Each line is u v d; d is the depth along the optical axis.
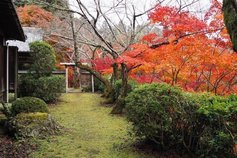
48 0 18.30
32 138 7.32
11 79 11.38
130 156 6.29
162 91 6.22
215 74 9.15
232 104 5.43
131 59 9.73
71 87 24.67
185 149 6.29
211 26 8.41
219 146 5.30
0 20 8.50
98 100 15.72
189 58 8.66
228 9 3.82
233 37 3.72
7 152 6.26
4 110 8.66
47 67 14.38
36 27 20.52
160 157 6.18
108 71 14.93
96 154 6.43
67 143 7.19
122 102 11.51
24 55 15.83
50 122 7.99
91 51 23.77
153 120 6.17
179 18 8.75
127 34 15.38
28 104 8.66
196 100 6.11
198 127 5.95
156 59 9.53
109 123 9.73
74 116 11.05
